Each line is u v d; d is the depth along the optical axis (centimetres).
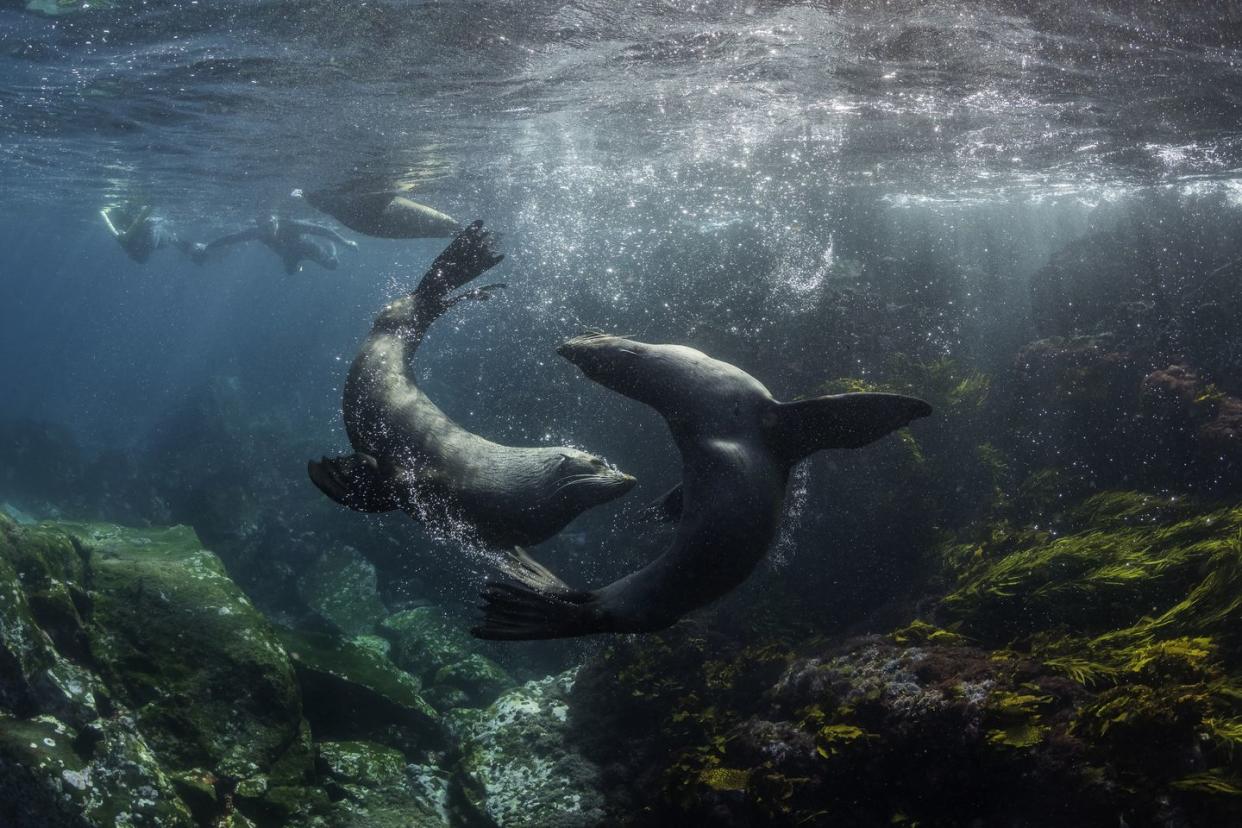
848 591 1099
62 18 935
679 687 957
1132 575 796
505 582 363
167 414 3575
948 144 1588
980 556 974
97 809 743
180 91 1269
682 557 351
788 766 734
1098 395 1263
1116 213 2338
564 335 2111
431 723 1097
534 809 893
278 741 932
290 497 2305
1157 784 562
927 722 672
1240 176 1958
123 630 973
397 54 1034
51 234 4709
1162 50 924
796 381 1523
